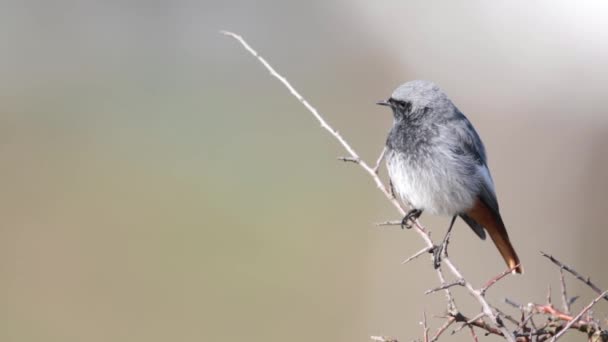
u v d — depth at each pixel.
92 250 19.31
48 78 29.86
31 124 25.98
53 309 16.61
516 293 13.41
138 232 20.30
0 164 23.39
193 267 18.62
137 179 23.03
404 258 14.91
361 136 24.31
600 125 13.84
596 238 13.64
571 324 5.44
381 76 22.45
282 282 18.16
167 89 29.42
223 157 24.39
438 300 14.06
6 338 15.33
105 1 33.66
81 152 24.22
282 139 25.47
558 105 14.15
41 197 21.80
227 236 20.03
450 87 15.95
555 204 13.78
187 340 15.63
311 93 28.05
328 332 16.09
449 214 8.06
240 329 16.17
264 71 30.58
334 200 21.80
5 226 20.05
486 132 14.72
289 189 22.56
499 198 14.08
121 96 28.62
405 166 7.98
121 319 16.36
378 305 15.14
